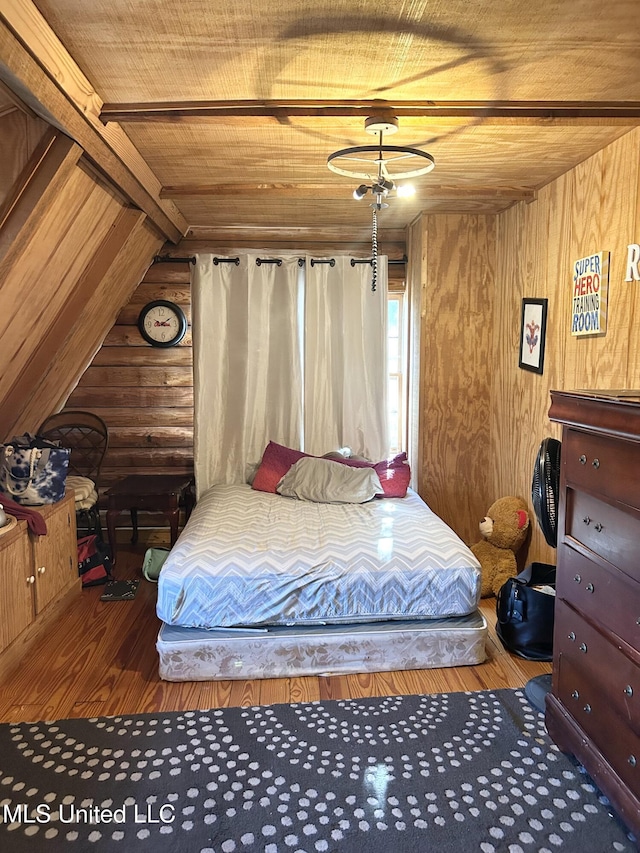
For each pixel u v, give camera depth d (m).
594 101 2.11
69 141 2.04
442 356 3.83
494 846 1.67
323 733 2.16
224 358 4.11
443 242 3.76
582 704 1.90
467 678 2.55
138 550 4.18
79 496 3.62
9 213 2.11
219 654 2.52
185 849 1.66
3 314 2.54
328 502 3.52
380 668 2.60
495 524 3.42
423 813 1.79
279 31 1.62
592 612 1.84
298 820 1.76
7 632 2.59
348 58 1.78
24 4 1.47
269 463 3.88
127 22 1.58
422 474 3.90
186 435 4.34
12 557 2.63
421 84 1.96
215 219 3.96
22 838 1.70
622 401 1.59
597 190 2.61
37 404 3.74
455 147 2.58
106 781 1.92
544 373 3.13
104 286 3.48
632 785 1.62
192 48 1.72
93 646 2.83
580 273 2.72
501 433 3.71
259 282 4.07
